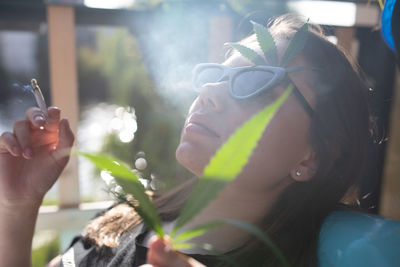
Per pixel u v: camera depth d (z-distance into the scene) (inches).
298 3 73.0
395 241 25.4
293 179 33.0
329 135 32.1
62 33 71.3
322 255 27.6
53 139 38.0
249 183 30.8
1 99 218.2
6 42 316.8
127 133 95.8
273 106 14.7
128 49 114.0
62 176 76.2
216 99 30.3
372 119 38.3
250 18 48.8
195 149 29.8
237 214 32.5
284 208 33.2
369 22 73.5
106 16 75.4
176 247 17.4
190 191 40.9
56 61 71.7
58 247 85.1
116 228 40.3
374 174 52.5
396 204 69.7
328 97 32.0
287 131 30.6
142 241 36.1
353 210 34.0
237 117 29.8
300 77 31.4
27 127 35.9
